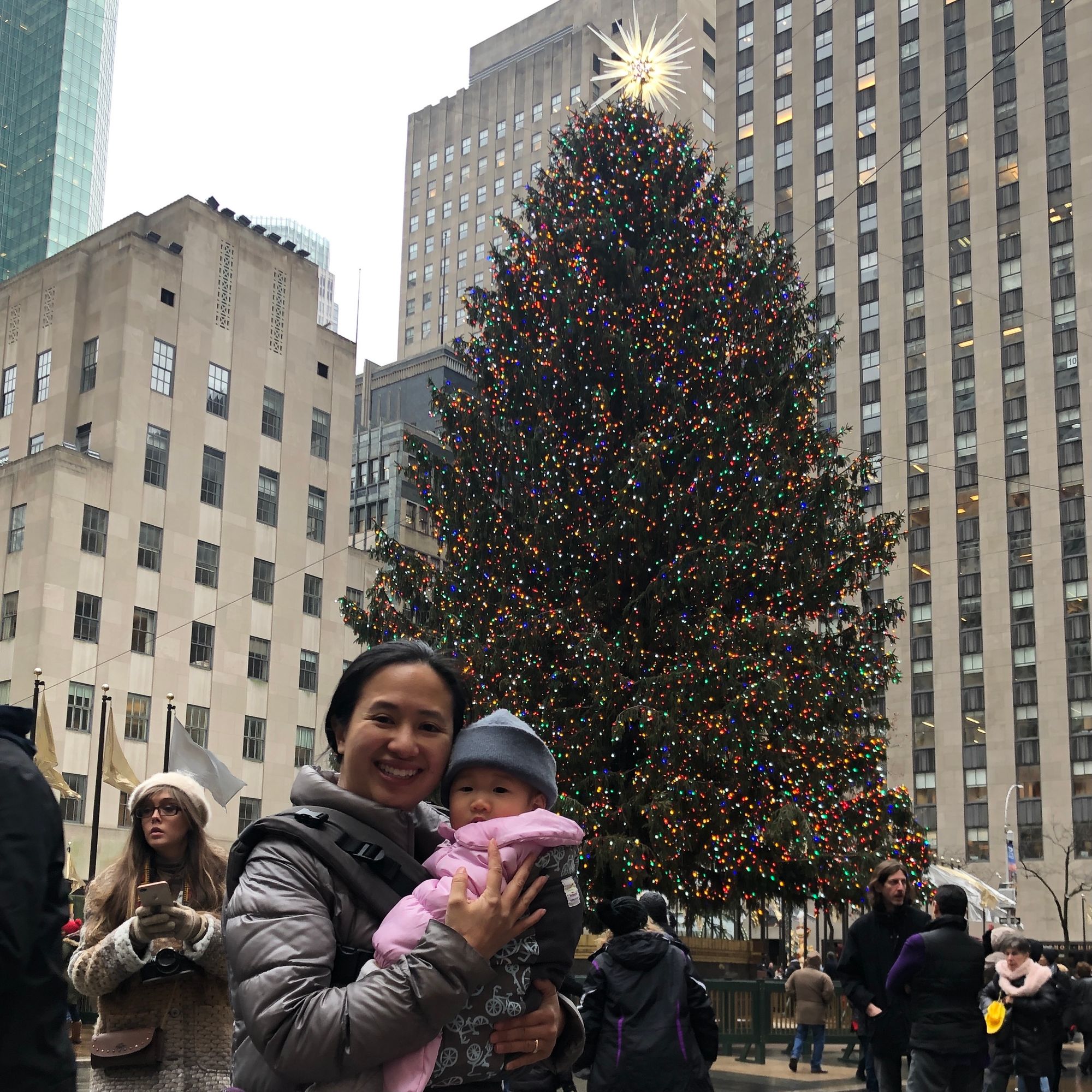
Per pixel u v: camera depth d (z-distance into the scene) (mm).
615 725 21406
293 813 2580
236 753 54562
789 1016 20344
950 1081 7672
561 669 22766
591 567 23203
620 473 22672
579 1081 14992
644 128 26297
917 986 7695
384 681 2754
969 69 94375
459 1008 2336
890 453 91875
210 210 58312
